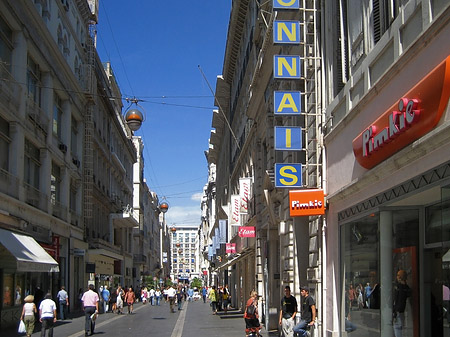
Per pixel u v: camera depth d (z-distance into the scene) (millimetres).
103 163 46375
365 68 10922
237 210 30609
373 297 10781
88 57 37438
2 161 22000
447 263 8008
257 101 24078
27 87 24969
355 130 11500
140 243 77250
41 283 27281
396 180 9531
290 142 14625
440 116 7492
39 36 25969
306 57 14633
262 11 21594
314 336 14008
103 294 36250
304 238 17359
